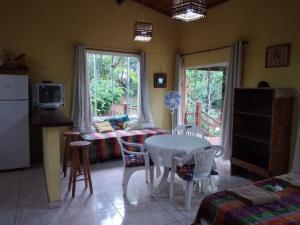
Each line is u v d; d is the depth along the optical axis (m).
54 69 4.59
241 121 3.94
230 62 4.27
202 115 5.86
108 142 4.46
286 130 3.39
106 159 4.58
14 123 3.86
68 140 3.75
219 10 4.68
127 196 3.10
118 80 5.41
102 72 5.23
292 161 3.43
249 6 4.07
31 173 3.85
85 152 3.14
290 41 3.47
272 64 3.70
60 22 4.57
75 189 3.22
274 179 2.13
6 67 3.81
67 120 2.82
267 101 3.76
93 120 5.06
